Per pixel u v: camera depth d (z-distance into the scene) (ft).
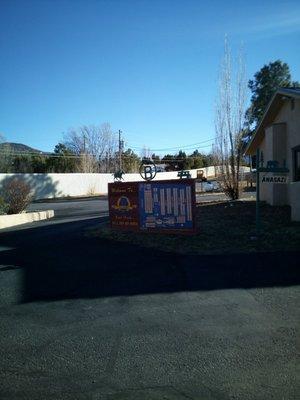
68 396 12.95
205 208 59.57
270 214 47.91
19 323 19.03
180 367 14.49
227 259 29.04
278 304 20.11
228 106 71.61
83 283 25.05
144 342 16.60
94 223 51.98
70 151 227.81
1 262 31.40
